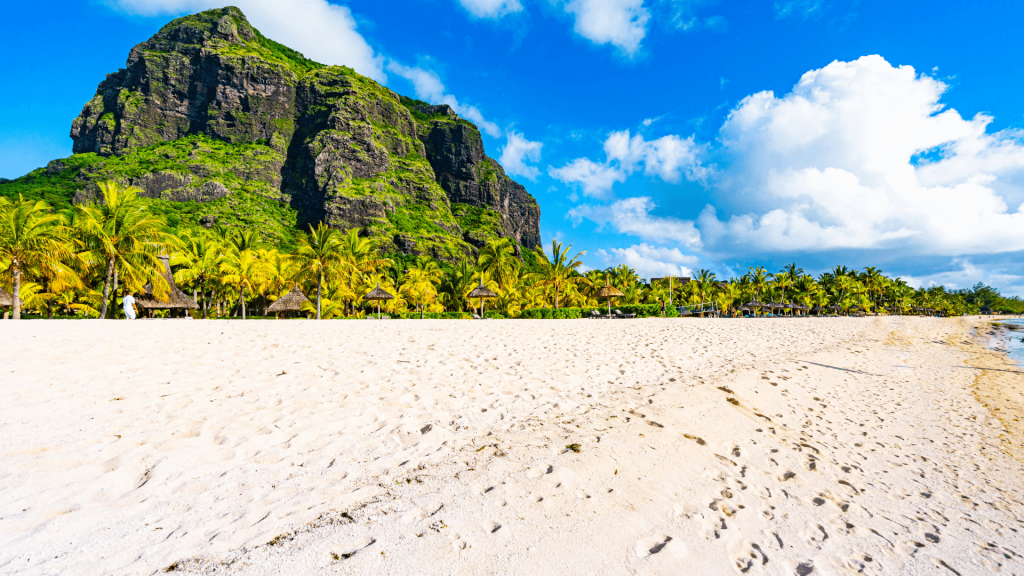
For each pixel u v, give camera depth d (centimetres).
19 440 304
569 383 638
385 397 500
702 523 302
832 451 509
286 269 3947
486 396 539
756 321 2855
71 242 2423
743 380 756
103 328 928
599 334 1343
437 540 236
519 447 380
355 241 4059
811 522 334
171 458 298
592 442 405
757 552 279
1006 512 405
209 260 3794
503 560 228
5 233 2116
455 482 306
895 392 908
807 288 7794
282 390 496
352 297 4225
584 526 269
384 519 251
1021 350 2197
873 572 280
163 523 225
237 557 204
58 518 218
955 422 721
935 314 12594
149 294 2812
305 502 261
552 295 4638
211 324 1188
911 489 434
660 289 6544
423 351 845
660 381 692
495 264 4644
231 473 288
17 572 177
